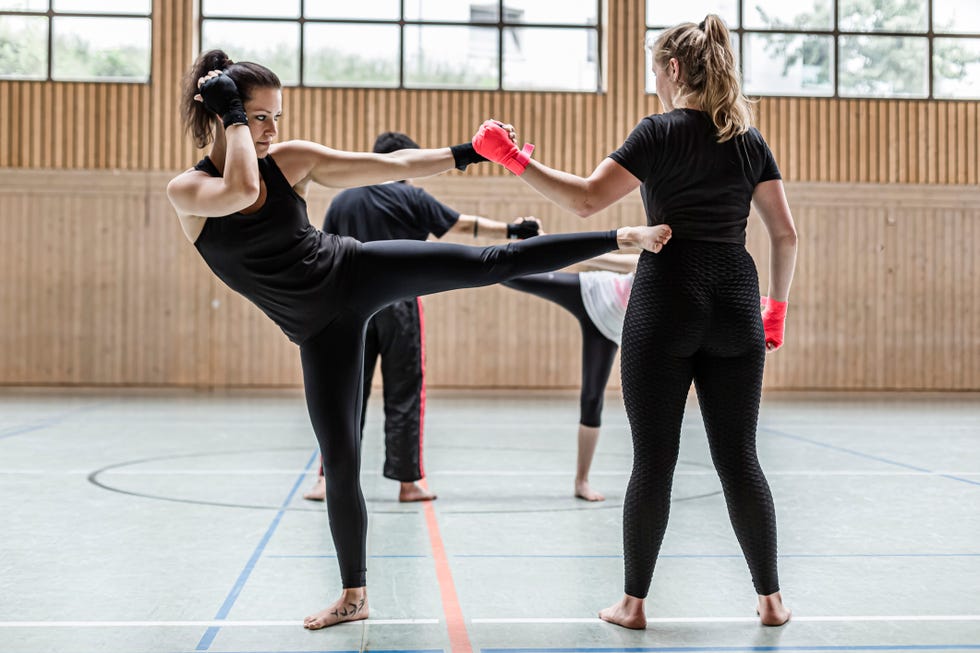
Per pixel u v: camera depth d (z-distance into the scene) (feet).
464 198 40.22
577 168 40.19
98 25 39.32
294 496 14.28
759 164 8.09
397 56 39.70
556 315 40.63
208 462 18.26
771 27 40.75
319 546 10.77
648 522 7.72
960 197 41.57
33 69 39.45
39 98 39.42
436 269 7.88
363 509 8.04
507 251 7.88
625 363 7.89
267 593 8.73
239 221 7.54
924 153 41.42
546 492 14.94
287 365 40.16
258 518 12.48
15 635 7.35
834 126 41.11
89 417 28.04
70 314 39.75
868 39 41.04
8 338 39.63
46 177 39.52
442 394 39.45
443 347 40.42
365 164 7.84
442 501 14.08
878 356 41.57
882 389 41.55
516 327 40.55
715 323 7.70
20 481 15.61
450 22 39.83
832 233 41.29
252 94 7.48
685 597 8.71
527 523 12.30
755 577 7.89
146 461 18.38
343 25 39.50
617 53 40.14
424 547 10.84
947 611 8.21
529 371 40.57
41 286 39.65
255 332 40.14
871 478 16.49
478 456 19.75
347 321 8.04
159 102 39.55
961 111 41.42
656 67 8.34
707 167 7.74
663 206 7.86
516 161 7.66
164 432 23.97
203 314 40.04
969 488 15.35
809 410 32.94
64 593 8.64
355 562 7.93
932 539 11.39
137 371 39.91
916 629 7.67
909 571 9.73
